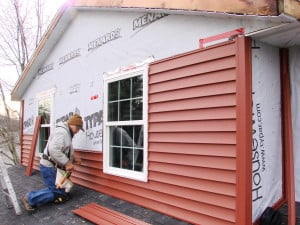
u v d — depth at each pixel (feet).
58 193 16.60
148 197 14.23
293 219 10.49
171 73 13.28
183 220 12.34
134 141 15.64
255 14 8.63
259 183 10.61
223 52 11.10
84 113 19.97
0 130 59.93
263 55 11.03
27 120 30.42
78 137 20.25
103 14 18.42
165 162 13.39
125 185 15.81
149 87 14.43
